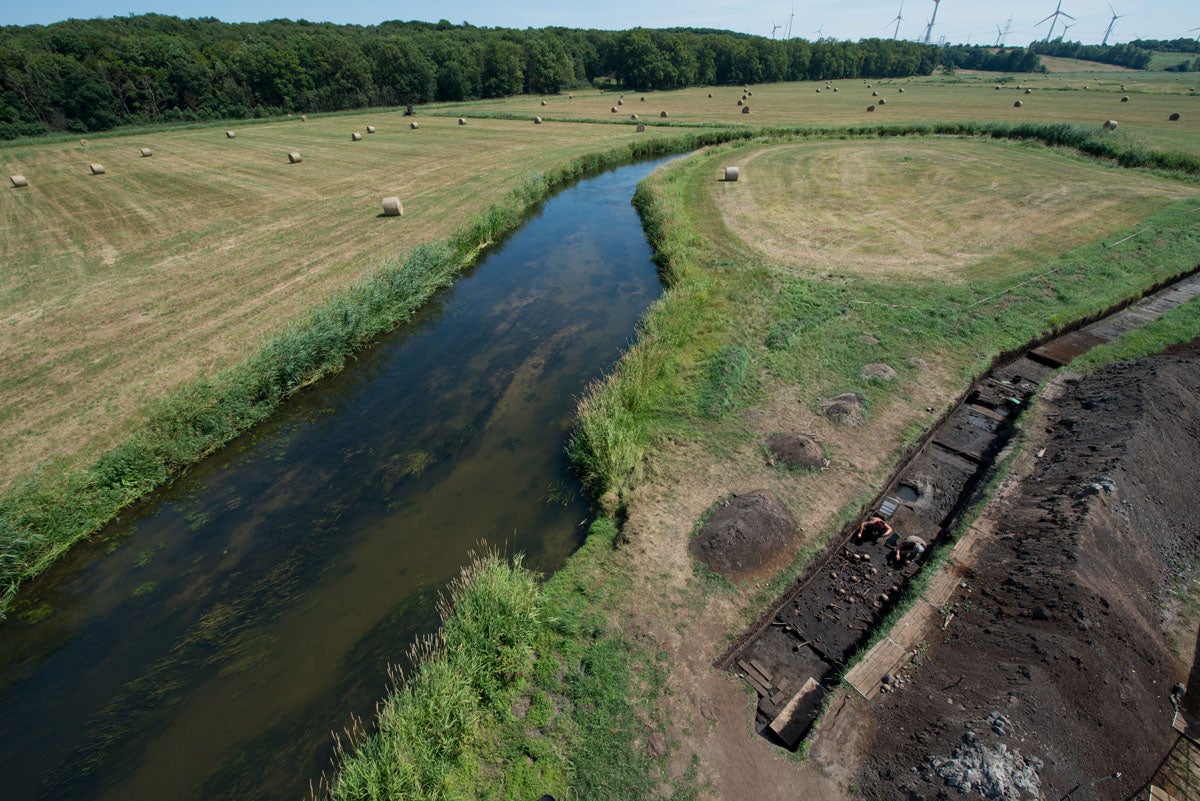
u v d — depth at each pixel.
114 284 19.06
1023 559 8.55
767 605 8.46
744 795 6.37
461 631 7.86
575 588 8.84
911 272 18.52
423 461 12.27
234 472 12.19
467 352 16.59
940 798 5.87
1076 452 10.55
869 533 9.78
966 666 7.30
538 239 25.36
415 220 25.11
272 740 7.39
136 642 8.73
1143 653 7.28
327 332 15.47
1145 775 6.20
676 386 13.60
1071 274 17.62
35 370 14.30
